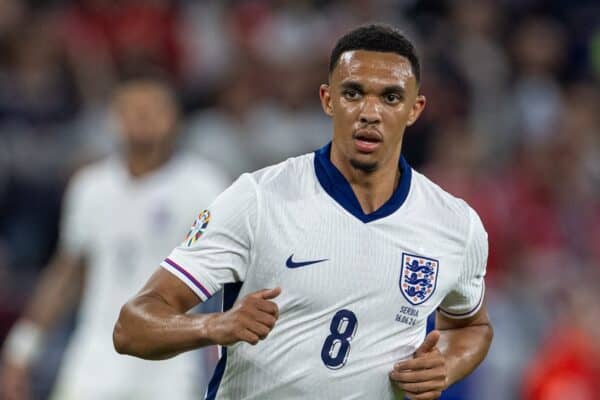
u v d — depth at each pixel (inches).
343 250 570.9
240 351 573.9
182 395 958.4
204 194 995.9
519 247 1574.8
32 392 1222.9
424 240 585.3
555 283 1445.6
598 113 1835.6
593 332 1280.8
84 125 1525.6
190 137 1552.7
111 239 986.1
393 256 577.6
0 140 1444.4
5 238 1413.6
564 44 1935.3
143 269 981.2
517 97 1811.0
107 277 983.0
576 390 1259.8
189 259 566.3
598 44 1961.1
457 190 1525.6
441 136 1617.9
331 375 571.2
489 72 1803.6
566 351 1274.6
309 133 1594.5
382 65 566.3
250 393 579.8
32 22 1633.9
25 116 1497.3
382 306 575.2
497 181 1636.3
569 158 1727.4
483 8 1875.0
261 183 575.2
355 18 1802.4
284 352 569.3
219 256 565.3
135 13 1731.1
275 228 566.3
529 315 1423.5
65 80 1581.0
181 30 1777.8
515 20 1926.7
